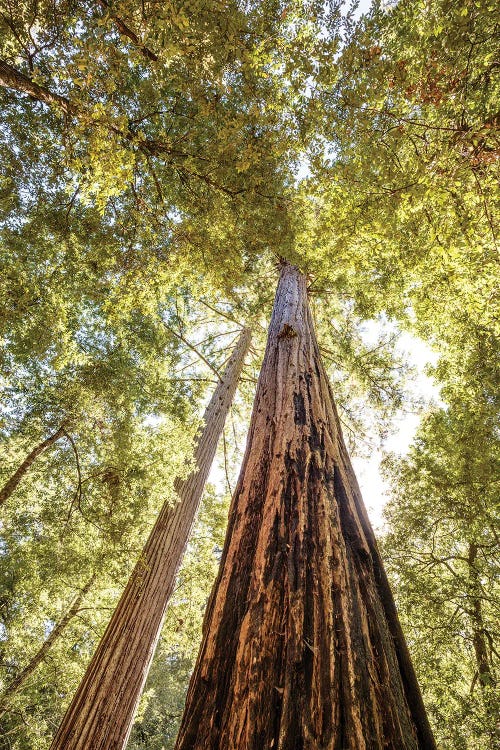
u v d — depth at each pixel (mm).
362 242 4027
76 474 5578
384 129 2859
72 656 8938
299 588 1357
